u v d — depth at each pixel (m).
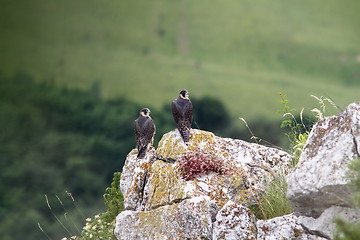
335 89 125.81
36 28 143.00
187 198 12.96
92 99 110.00
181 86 125.44
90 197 79.56
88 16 147.12
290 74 131.12
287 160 13.87
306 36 141.50
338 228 9.54
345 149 10.66
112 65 132.25
